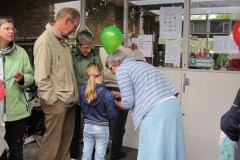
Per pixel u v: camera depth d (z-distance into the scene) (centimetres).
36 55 269
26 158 365
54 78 277
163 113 235
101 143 292
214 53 338
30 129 353
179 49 358
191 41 350
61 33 284
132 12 388
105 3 405
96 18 413
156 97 238
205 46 342
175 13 357
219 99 332
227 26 329
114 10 399
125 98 246
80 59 334
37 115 351
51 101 271
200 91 343
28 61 283
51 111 279
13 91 267
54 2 447
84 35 315
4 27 256
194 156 352
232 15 326
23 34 477
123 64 253
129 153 385
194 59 350
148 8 376
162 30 368
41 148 293
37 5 461
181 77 355
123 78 246
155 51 376
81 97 291
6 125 275
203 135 345
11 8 478
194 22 346
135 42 389
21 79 266
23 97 279
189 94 350
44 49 266
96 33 414
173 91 251
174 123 240
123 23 393
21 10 473
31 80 276
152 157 234
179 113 247
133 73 245
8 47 269
